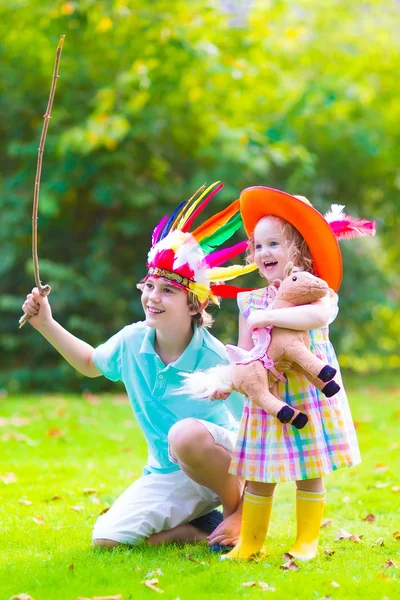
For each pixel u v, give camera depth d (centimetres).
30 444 613
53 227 1210
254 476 315
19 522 396
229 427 365
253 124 1127
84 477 505
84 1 1052
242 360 317
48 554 336
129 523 345
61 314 1163
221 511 399
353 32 1388
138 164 1154
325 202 1286
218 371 325
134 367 359
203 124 1154
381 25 1407
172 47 1064
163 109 1127
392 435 655
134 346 358
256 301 336
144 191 1131
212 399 327
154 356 353
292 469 312
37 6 1067
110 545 343
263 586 283
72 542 360
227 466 341
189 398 354
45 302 362
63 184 1121
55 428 678
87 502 444
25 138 1201
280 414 302
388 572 302
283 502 448
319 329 330
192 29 1112
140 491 356
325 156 1295
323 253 332
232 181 1127
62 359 1208
